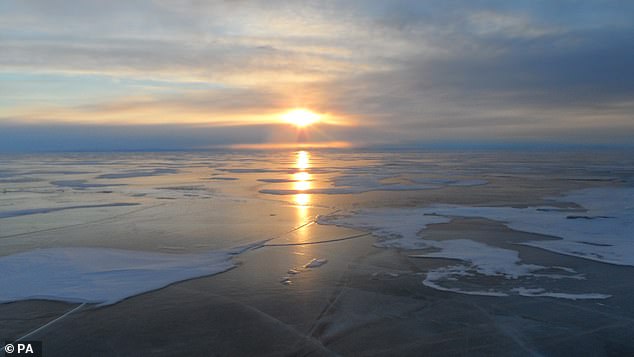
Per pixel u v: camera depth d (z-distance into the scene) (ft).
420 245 33.81
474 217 45.65
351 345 17.75
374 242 34.88
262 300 22.54
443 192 69.56
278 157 273.33
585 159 196.65
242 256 30.86
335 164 170.40
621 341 18.03
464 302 22.29
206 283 25.03
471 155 286.46
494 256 30.58
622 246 33.22
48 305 21.61
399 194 67.21
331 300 22.58
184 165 164.25
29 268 27.09
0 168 139.85
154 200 59.93
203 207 53.57
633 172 108.88
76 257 29.63
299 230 39.47
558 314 20.72
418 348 17.46
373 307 21.66
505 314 20.74
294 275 26.63
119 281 25.02
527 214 47.29
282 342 17.99
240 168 141.28
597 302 22.20
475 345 17.67
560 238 35.94
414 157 253.85
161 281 25.13
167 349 17.44
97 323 19.69
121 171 123.85
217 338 18.35
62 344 17.78
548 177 96.73
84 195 65.31
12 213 48.03
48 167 147.33
